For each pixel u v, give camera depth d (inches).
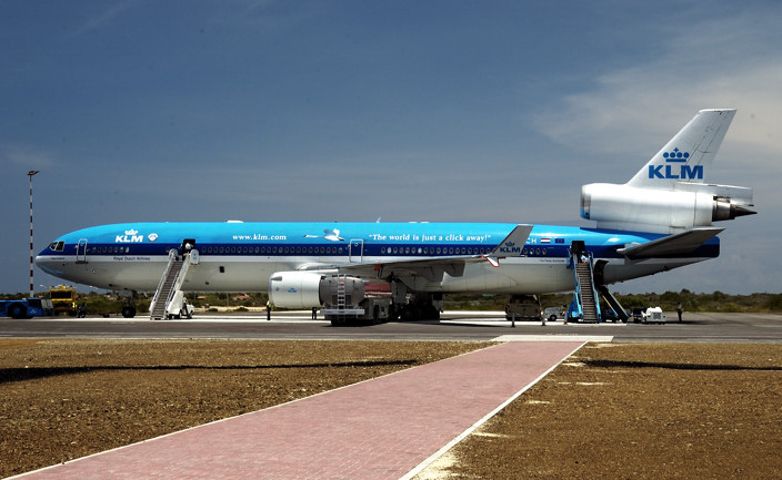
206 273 2491.4
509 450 517.7
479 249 2397.9
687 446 535.2
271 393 799.1
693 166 2440.9
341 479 435.2
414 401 725.3
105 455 495.8
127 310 2687.0
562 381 888.9
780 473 461.7
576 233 2429.9
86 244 2549.2
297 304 2162.9
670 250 2377.0
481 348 1328.7
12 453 519.5
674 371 1002.1
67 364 1093.1
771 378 933.2
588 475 453.7
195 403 735.1
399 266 2258.9
